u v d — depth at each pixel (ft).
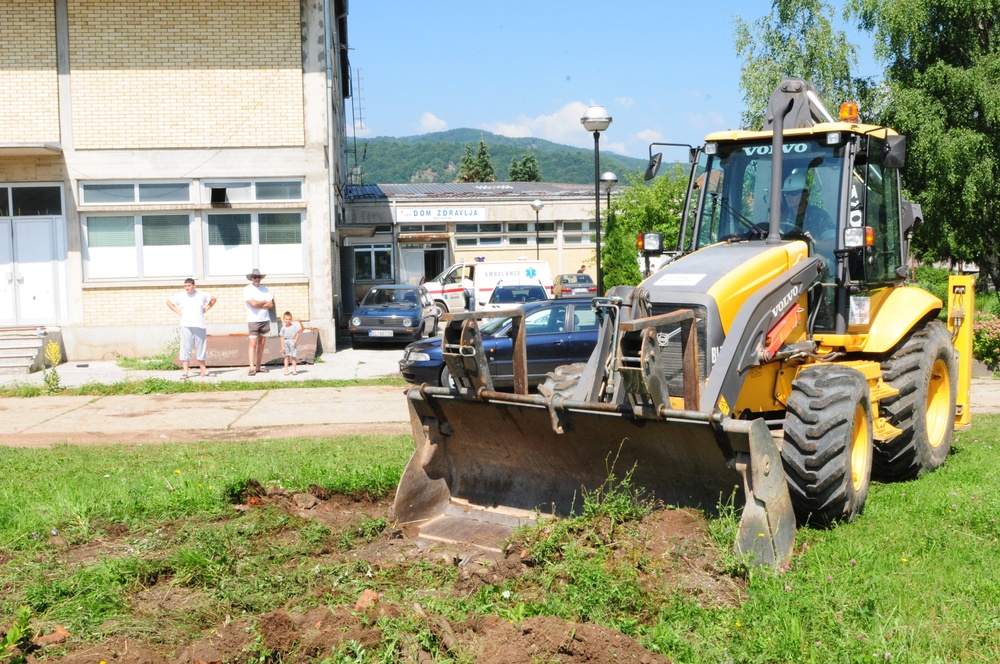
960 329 30.42
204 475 26.84
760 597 15.78
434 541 20.58
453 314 20.72
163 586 17.74
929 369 25.88
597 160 57.36
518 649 13.74
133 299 66.33
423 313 75.15
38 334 61.87
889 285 26.45
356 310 74.43
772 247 22.77
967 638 14.51
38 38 64.90
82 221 65.77
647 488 20.22
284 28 66.49
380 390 49.60
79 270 65.67
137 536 20.84
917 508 21.88
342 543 20.08
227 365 59.98
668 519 18.60
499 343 44.24
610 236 89.66
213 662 14.08
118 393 49.06
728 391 19.97
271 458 30.35
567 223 137.80
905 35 73.00
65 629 15.55
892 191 27.53
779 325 21.57
